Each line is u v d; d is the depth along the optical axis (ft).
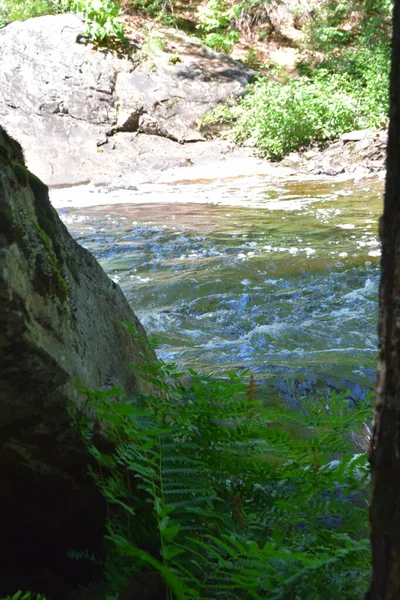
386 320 5.46
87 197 54.80
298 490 8.86
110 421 8.25
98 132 68.44
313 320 26.61
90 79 70.08
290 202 49.47
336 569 7.51
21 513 8.35
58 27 73.05
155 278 31.83
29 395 7.48
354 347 23.81
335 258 33.63
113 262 34.81
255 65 86.89
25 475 7.98
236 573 7.50
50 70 70.03
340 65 82.79
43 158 65.51
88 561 8.82
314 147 68.39
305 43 88.99
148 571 8.21
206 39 86.63
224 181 60.49
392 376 5.37
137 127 70.23
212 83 74.18
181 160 66.54
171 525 7.71
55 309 7.91
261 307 28.09
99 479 8.24
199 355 23.04
